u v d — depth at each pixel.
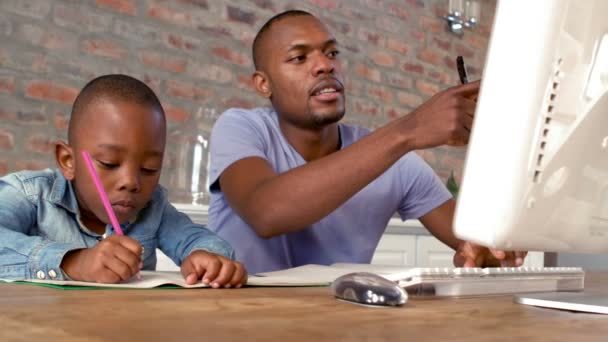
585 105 0.57
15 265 0.85
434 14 3.32
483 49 3.59
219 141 1.42
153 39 2.29
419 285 0.71
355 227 1.49
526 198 0.57
